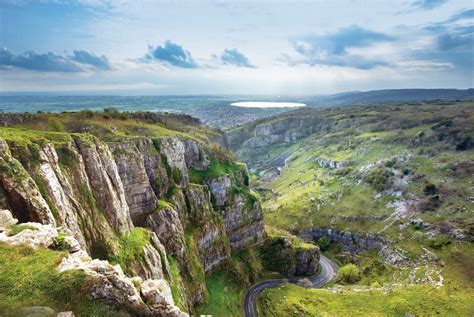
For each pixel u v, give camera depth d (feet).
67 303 91.86
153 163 338.13
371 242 565.12
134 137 333.21
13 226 118.62
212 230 404.36
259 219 533.14
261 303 398.83
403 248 507.30
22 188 139.13
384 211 607.78
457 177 585.63
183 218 363.35
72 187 184.55
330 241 622.95
